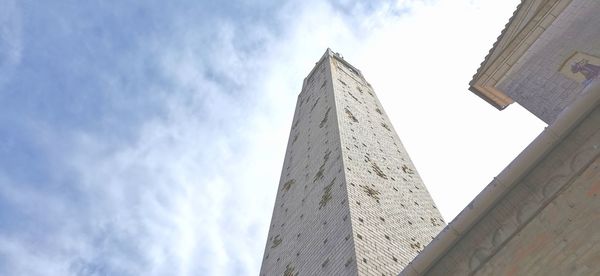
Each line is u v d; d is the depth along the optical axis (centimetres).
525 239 1222
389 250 2303
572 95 2398
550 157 1284
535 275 1143
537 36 2664
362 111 4691
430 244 1412
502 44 2852
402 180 3503
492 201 1329
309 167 3712
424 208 3303
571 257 1098
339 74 5809
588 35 2362
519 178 1307
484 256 1290
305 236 2805
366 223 2420
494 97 3041
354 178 2889
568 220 1158
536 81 2648
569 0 2480
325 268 2258
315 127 4388
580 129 1253
